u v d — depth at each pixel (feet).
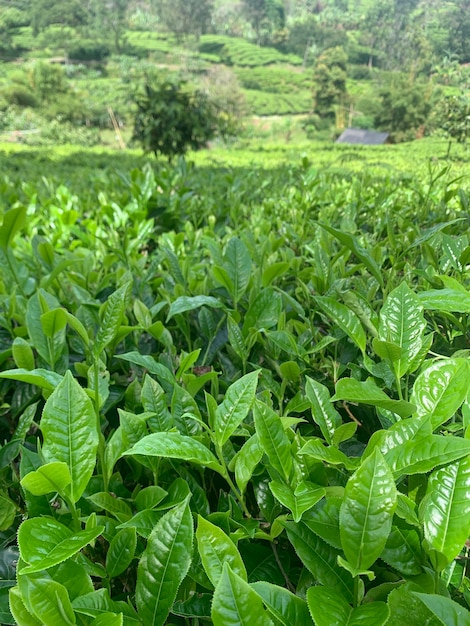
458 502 2.58
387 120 188.85
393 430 3.00
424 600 2.08
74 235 12.02
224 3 520.01
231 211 12.40
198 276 7.50
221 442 3.26
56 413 3.00
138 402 4.59
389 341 3.69
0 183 18.95
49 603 2.38
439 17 169.58
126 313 6.67
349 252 7.48
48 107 354.54
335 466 3.36
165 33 513.86
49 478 2.79
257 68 474.49
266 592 2.36
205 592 3.10
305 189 14.60
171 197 15.14
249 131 345.51
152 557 2.63
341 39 359.25
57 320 4.45
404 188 15.98
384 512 2.39
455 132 54.80
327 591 2.40
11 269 7.17
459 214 10.24
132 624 2.54
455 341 5.45
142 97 85.76
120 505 3.37
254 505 3.92
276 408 4.87
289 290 7.32
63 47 485.15
